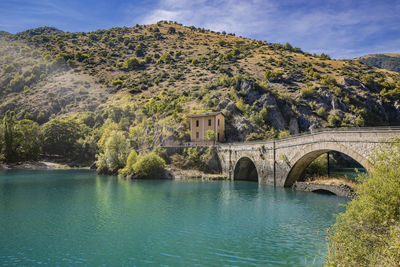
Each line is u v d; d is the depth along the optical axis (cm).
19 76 16412
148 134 8575
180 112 9188
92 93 14850
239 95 10338
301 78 12581
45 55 19138
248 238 2109
